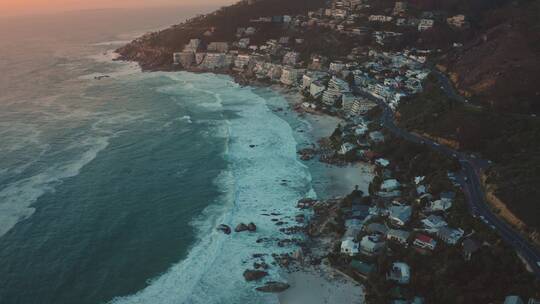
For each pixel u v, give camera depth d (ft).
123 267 307.78
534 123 419.95
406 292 264.31
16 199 390.42
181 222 362.12
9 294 281.13
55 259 314.76
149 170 456.45
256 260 315.17
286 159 481.05
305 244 332.80
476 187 353.10
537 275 250.98
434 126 467.93
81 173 445.78
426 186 370.32
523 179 326.85
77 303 275.18
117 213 375.04
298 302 275.80
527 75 492.54
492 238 281.74
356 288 284.41
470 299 244.22
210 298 280.31
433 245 290.35
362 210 361.10
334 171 449.89
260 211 378.94
